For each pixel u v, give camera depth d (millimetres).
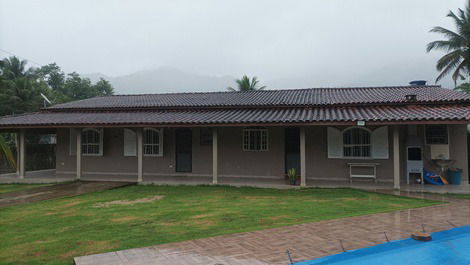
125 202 8484
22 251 4738
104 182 11773
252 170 12773
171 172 13562
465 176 10789
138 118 11898
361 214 6648
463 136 10797
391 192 9445
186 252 4441
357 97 12992
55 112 14609
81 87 47406
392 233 5246
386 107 11227
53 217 6863
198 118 11172
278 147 12578
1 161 14820
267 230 5473
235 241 4895
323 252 4414
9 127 11906
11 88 32406
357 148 11617
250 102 13352
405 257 4512
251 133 12812
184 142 13641
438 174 10883
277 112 11719
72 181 12055
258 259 4172
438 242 4879
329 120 9492
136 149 13797
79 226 6094
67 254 4574
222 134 13102
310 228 5570
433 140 10984
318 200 8516
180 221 6363
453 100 10602
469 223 5867
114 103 15516
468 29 21812
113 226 6047
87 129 14094
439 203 7777
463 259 4574
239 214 6910
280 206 7758
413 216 6414
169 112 13188
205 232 5512
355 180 11617
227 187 10836
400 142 11211
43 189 10484
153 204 8180
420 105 10953
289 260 4148
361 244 4727
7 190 10555
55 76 50469
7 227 6129
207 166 13258
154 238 5203
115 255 4355
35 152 16594
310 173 12086
